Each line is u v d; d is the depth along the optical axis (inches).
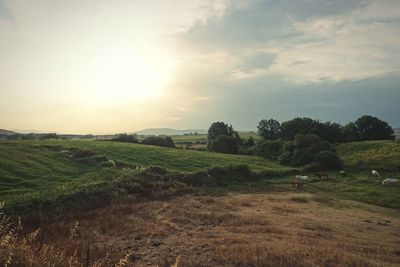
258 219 1111.6
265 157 3388.3
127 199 1332.4
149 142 3622.0
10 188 1315.2
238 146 4001.0
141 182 1581.0
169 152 2861.7
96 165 1939.0
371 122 4443.9
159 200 1407.5
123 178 1587.1
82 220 1001.5
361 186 2076.8
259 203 1473.9
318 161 2770.7
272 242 816.3
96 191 1304.1
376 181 2199.8
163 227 956.0
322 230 1048.2
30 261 376.8
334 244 852.6
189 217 1105.4
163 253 727.1
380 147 3403.1
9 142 2349.9
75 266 444.1
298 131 4323.3
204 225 1018.1
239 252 712.4
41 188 1350.9
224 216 1123.3
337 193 1916.8
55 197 1168.2
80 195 1236.5
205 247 772.6
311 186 2079.2
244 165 2230.6
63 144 2524.6
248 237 865.5
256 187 1963.6
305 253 725.3
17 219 929.5
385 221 1289.4
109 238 834.8
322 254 721.6
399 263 733.3
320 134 4220.0
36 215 986.1
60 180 1526.8
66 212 1079.6
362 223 1220.5
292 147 3154.5
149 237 850.1
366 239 978.7
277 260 670.5
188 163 2493.8
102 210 1138.0
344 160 3080.7
